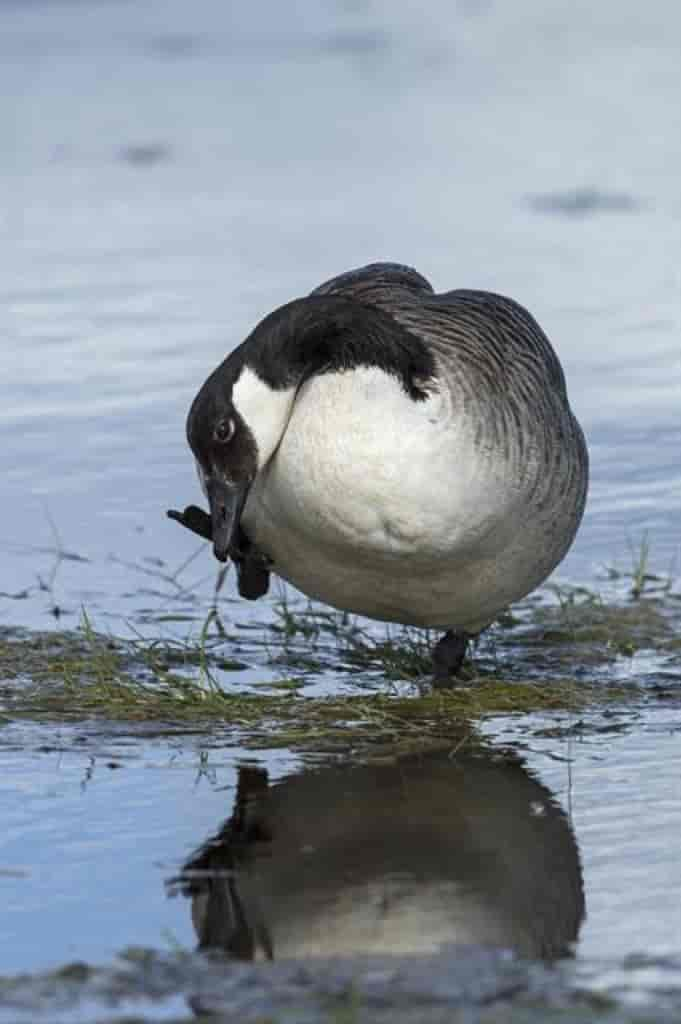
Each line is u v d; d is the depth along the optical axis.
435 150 29.22
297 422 11.42
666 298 22.17
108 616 14.45
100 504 16.75
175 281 22.88
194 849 9.98
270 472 11.66
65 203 26.67
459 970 8.37
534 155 28.81
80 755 11.45
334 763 11.33
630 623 14.20
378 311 11.48
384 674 13.25
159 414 18.73
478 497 11.57
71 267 23.58
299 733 11.80
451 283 22.52
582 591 14.85
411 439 11.29
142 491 17.02
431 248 24.03
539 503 12.13
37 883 9.52
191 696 12.41
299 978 8.28
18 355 20.41
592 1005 7.92
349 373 11.31
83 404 19.03
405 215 25.69
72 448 17.94
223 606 14.78
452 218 25.55
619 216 25.69
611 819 10.36
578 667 13.34
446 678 12.95
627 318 21.53
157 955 8.60
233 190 27.23
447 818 10.38
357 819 10.44
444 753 11.49
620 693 12.62
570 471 12.49
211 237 24.75
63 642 13.70
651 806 10.53
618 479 17.22
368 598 12.42
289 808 10.55
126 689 12.55
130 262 23.72
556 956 8.59
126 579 15.28
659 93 32.38
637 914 9.10
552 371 12.83
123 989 8.18
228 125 30.70
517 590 12.57
